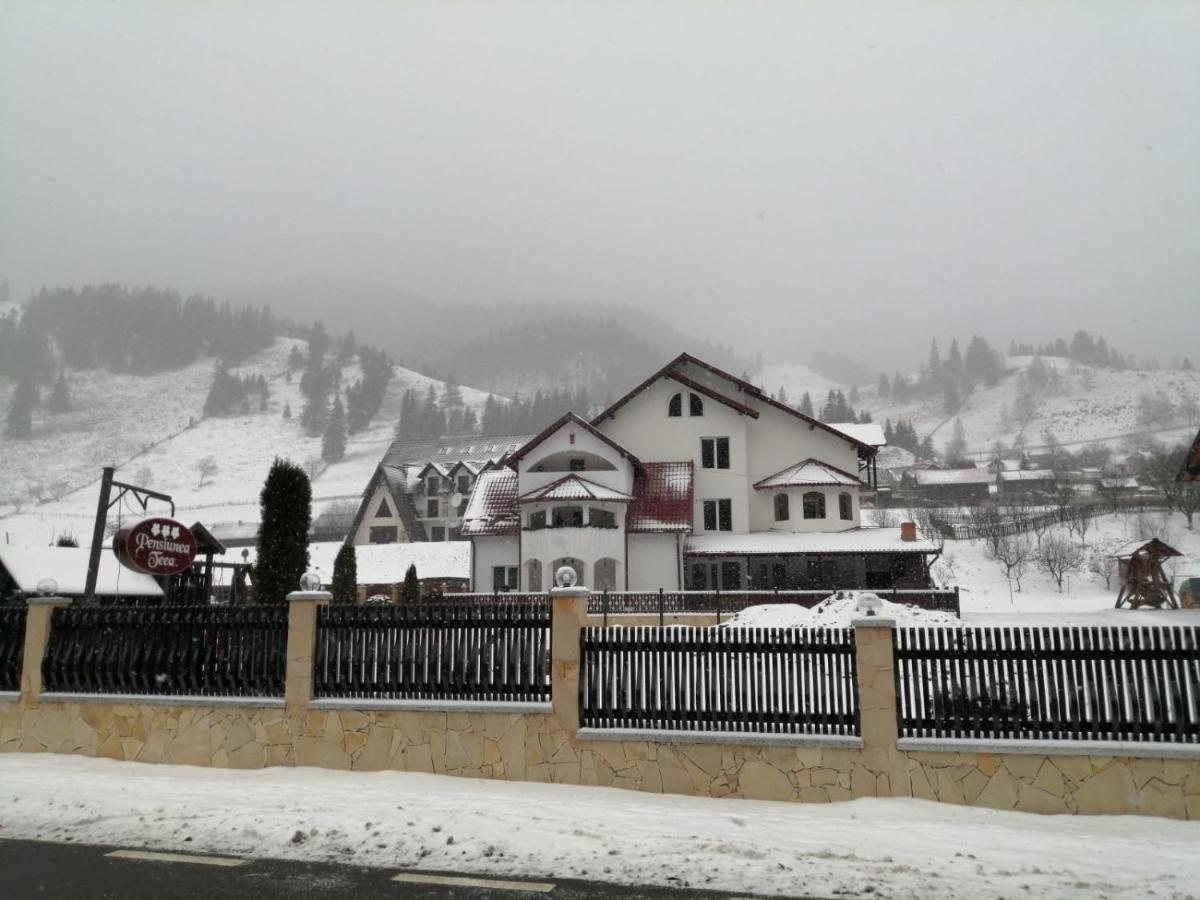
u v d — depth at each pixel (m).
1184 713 9.11
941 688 9.68
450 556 55.47
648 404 46.66
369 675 11.16
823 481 43.75
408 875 7.21
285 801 9.18
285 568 19.20
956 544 72.69
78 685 12.05
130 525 15.75
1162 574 43.56
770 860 7.46
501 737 10.55
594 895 6.77
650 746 10.13
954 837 8.05
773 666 10.13
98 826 8.52
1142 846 7.80
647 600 35.59
